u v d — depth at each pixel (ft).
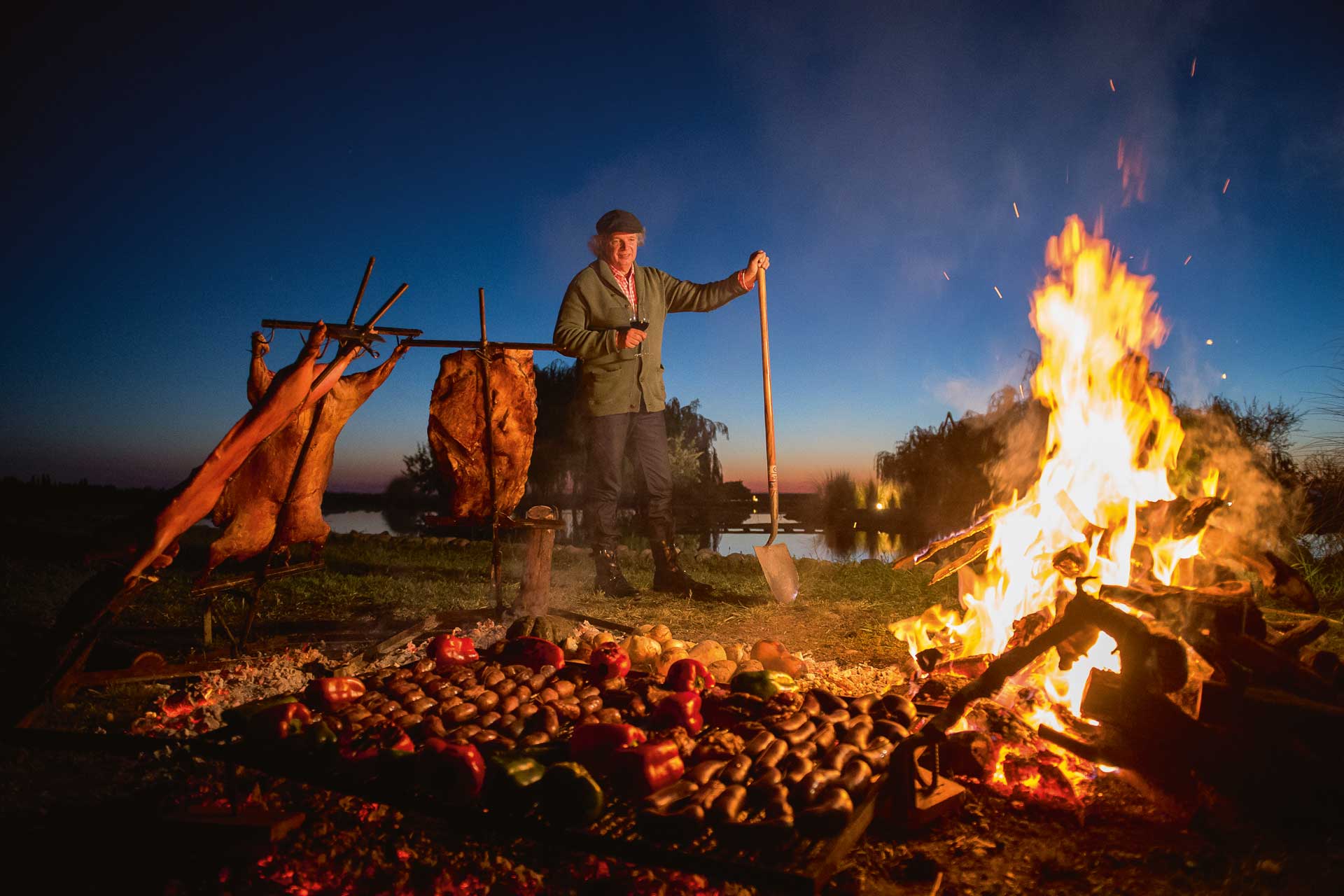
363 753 10.28
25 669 14.26
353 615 23.73
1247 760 9.96
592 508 26.25
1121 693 10.75
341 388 18.52
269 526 18.30
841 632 21.44
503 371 21.02
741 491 67.67
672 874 9.13
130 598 14.98
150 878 9.45
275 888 9.25
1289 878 8.84
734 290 24.90
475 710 12.28
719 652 16.42
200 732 13.80
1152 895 8.83
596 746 10.68
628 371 25.38
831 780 9.55
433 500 76.13
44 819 10.76
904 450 53.36
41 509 53.83
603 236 25.05
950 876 9.42
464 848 9.99
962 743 11.50
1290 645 11.41
